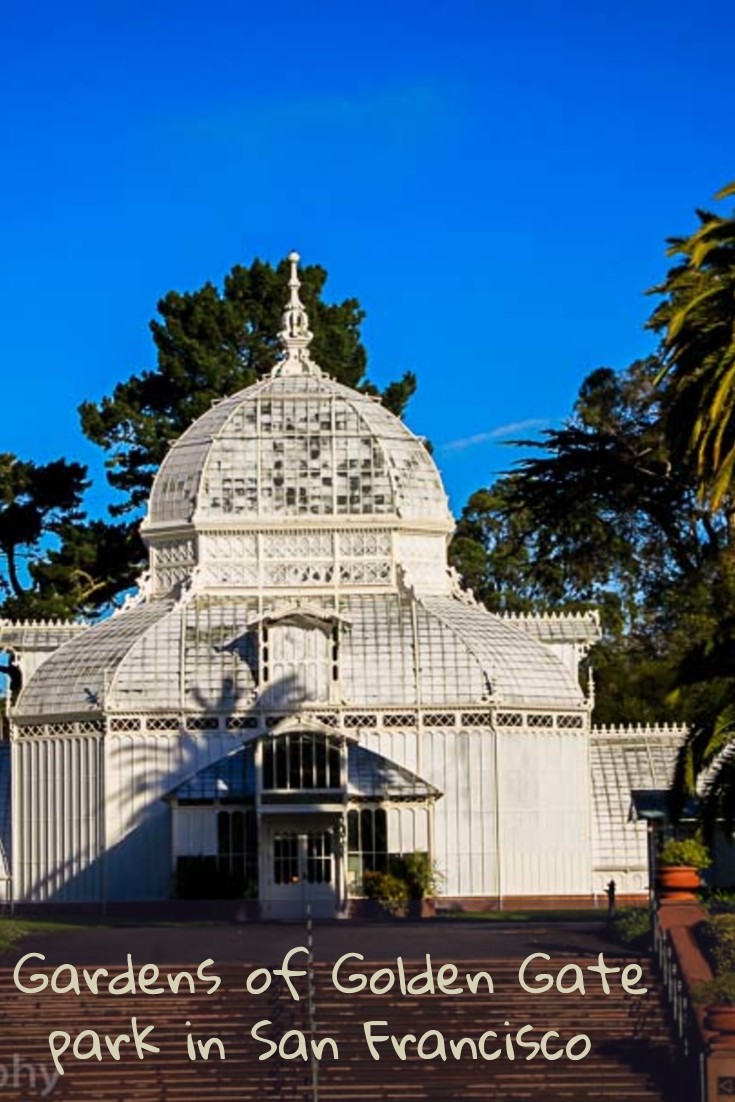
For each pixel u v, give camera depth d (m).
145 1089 63.81
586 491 127.75
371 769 111.12
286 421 123.56
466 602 124.12
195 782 111.38
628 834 117.56
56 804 116.31
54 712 116.56
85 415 163.12
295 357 127.62
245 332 163.62
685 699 107.31
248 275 165.00
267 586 121.00
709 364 74.38
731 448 75.94
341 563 121.19
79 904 113.88
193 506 121.88
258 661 115.88
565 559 148.88
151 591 124.06
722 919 69.44
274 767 109.44
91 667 117.25
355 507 121.94
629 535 147.88
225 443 123.06
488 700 115.06
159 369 164.00
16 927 82.19
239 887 109.62
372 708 115.00
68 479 163.25
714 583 135.00
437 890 113.25
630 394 156.25
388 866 109.88
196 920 107.12
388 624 117.81
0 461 162.25
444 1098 63.44
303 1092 63.66
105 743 114.75
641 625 154.62
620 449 129.38
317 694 115.12
